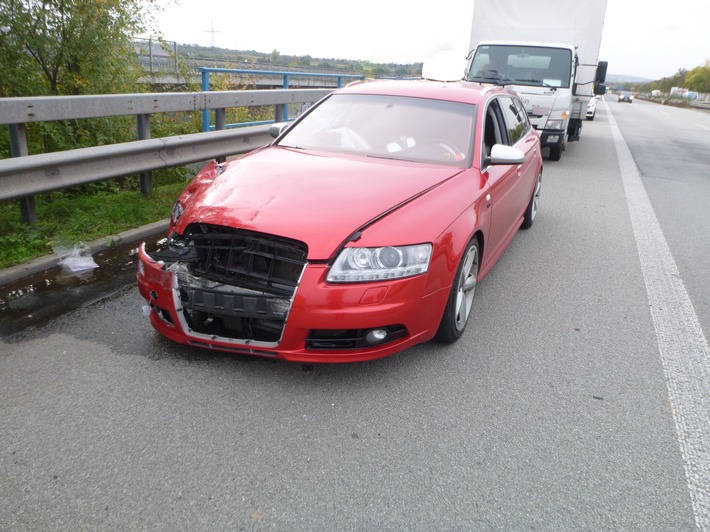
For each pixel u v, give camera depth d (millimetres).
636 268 5352
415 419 2852
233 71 10172
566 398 3127
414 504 2299
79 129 6766
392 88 4680
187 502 2246
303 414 2836
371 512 2246
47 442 2543
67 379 3029
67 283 4246
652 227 6902
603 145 15297
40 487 2283
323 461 2516
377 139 4133
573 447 2717
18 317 3697
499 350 3621
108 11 6941
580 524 2250
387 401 2986
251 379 3107
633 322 4156
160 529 2115
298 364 3271
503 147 4090
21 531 2074
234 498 2277
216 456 2510
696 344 3861
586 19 12117
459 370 3342
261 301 2891
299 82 20328
